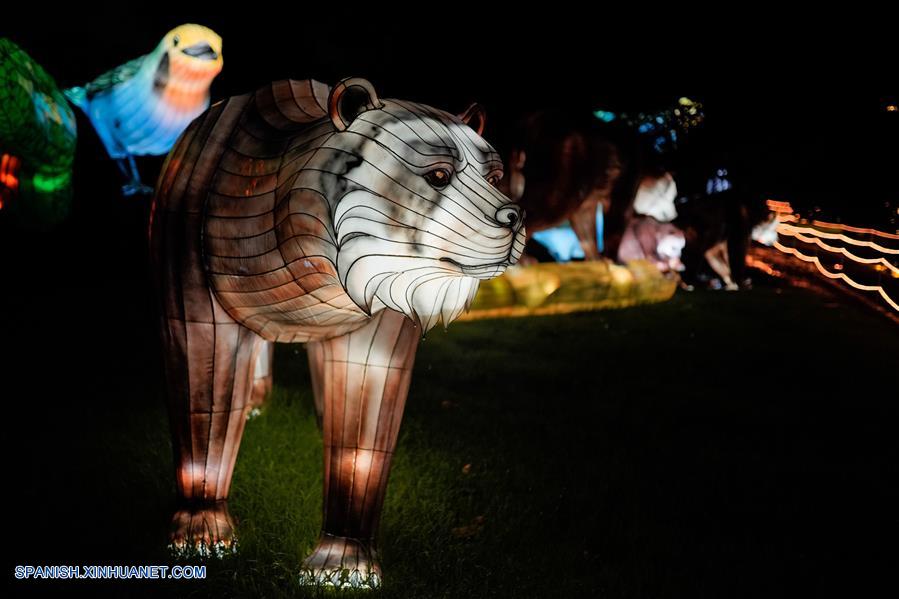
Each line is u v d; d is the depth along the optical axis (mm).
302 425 5281
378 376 3334
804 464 5434
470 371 7195
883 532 4488
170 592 3391
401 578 3562
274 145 3148
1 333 7105
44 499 4102
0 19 10031
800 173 15094
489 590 3609
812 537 4379
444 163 2863
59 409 5379
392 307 2963
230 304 3305
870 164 13781
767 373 7805
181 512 3676
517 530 4184
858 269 13086
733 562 4023
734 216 13172
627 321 9867
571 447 5449
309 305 3129
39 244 9484
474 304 9523
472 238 2879
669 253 12773
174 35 7582
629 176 10922
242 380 3506
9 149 7258
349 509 3467
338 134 2934
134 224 10250
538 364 7590
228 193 3176
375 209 2865
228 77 12781
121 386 5969
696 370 7746
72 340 7102
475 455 5180
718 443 5738
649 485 4895
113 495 4203
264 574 3521
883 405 6969
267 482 4406
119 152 8719
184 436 3539
